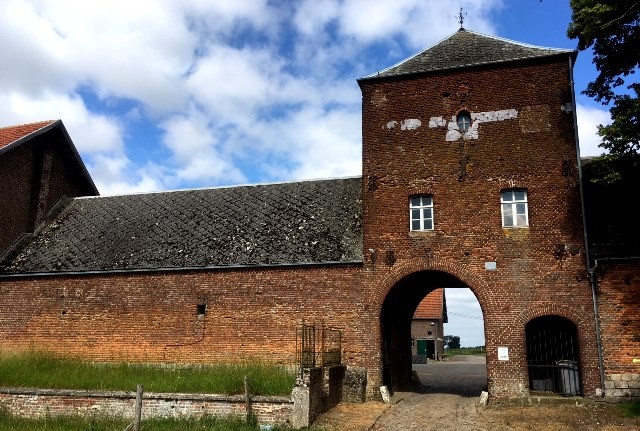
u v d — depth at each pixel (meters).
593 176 18.20
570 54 18.44
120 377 16.38
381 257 18.58
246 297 19.27
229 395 14.30
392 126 19.75
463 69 19.44
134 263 20.59
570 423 13.88
